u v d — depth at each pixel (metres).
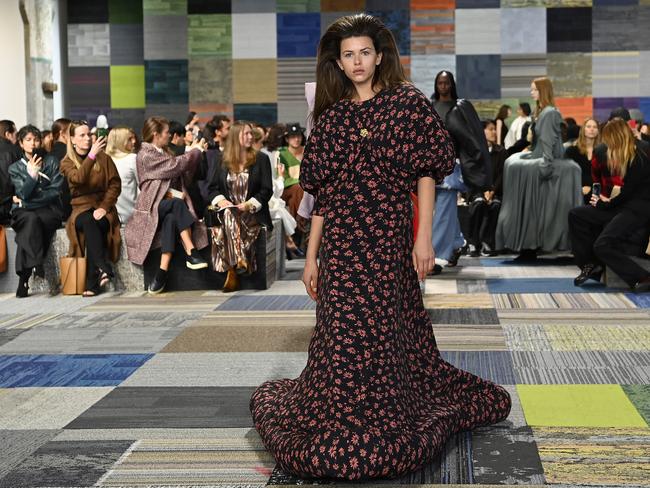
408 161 3.44
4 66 13.80
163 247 8.24
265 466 3.54
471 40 15.56
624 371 4.96
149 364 5.32
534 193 10.05
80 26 16.03
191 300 7.77
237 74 15.78
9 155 8.67
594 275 8.27
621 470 3.42
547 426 3.97
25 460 3.66
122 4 16.00
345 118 3.48
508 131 13.40
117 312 7.20
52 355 5.62
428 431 3.44
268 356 5.48
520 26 15.50
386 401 3.37
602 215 8.09
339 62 3.52
